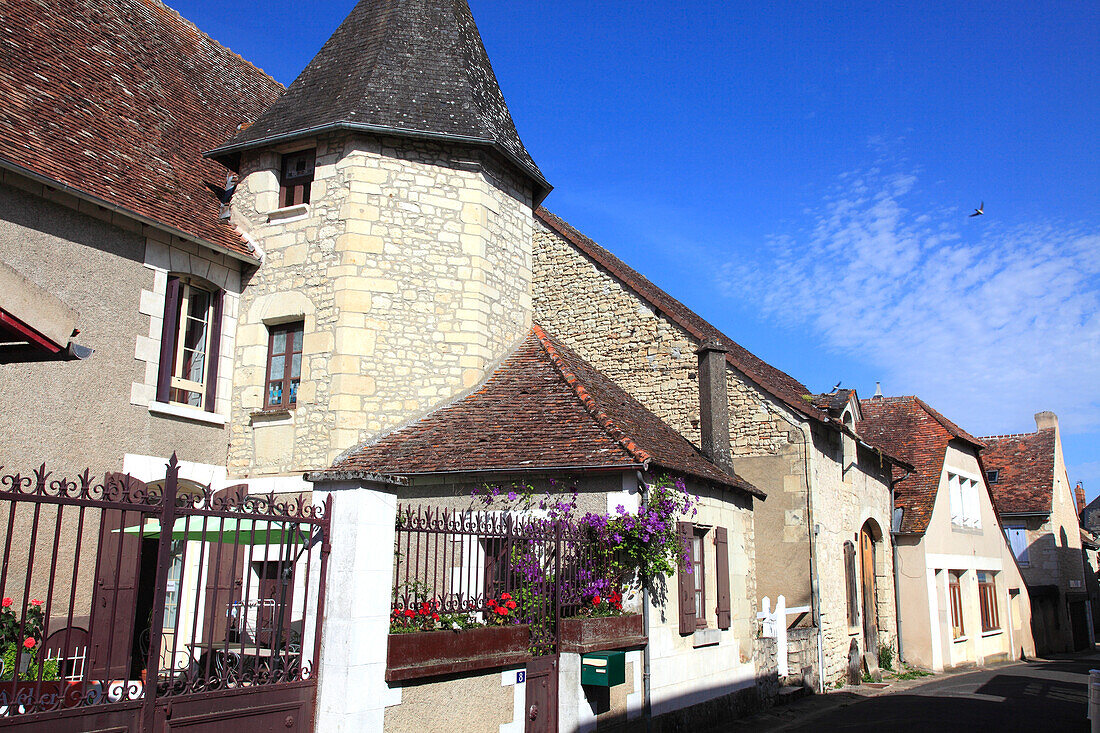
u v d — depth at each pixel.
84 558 9.41
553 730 8.07
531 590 8.12
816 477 14.56
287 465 11.49
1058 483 30.95
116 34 13.60
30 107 10.41
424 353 12.05
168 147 12.62
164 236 11.06
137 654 9.47
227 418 11.92
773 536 14.41
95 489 4.88
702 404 13.66
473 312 12.45
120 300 10.32
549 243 16.64
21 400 9.04
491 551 7.83
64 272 9.67
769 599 14.18
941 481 21.11
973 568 22.67
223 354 11.99
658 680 9.64
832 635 15.12
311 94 13.05
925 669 18.81
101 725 4.80
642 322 15.24
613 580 9.29
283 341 12.25
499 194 13.38
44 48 11.74
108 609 9.45
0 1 11.63
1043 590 28.12
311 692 5.96
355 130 12.08
